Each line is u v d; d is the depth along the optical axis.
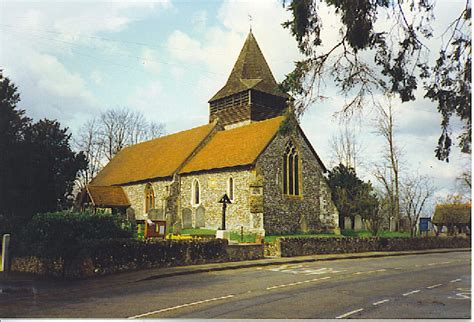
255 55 44.59
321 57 12.21
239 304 11.23
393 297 12.36
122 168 48.34
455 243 38.03
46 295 12.76
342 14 11.49
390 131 42.19
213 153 37.81
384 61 12.12
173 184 37.88
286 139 35.12
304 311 10.38
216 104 45.94
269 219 33.09
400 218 43.53
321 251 26.67
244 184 33.00
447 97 12.23
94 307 10.93
